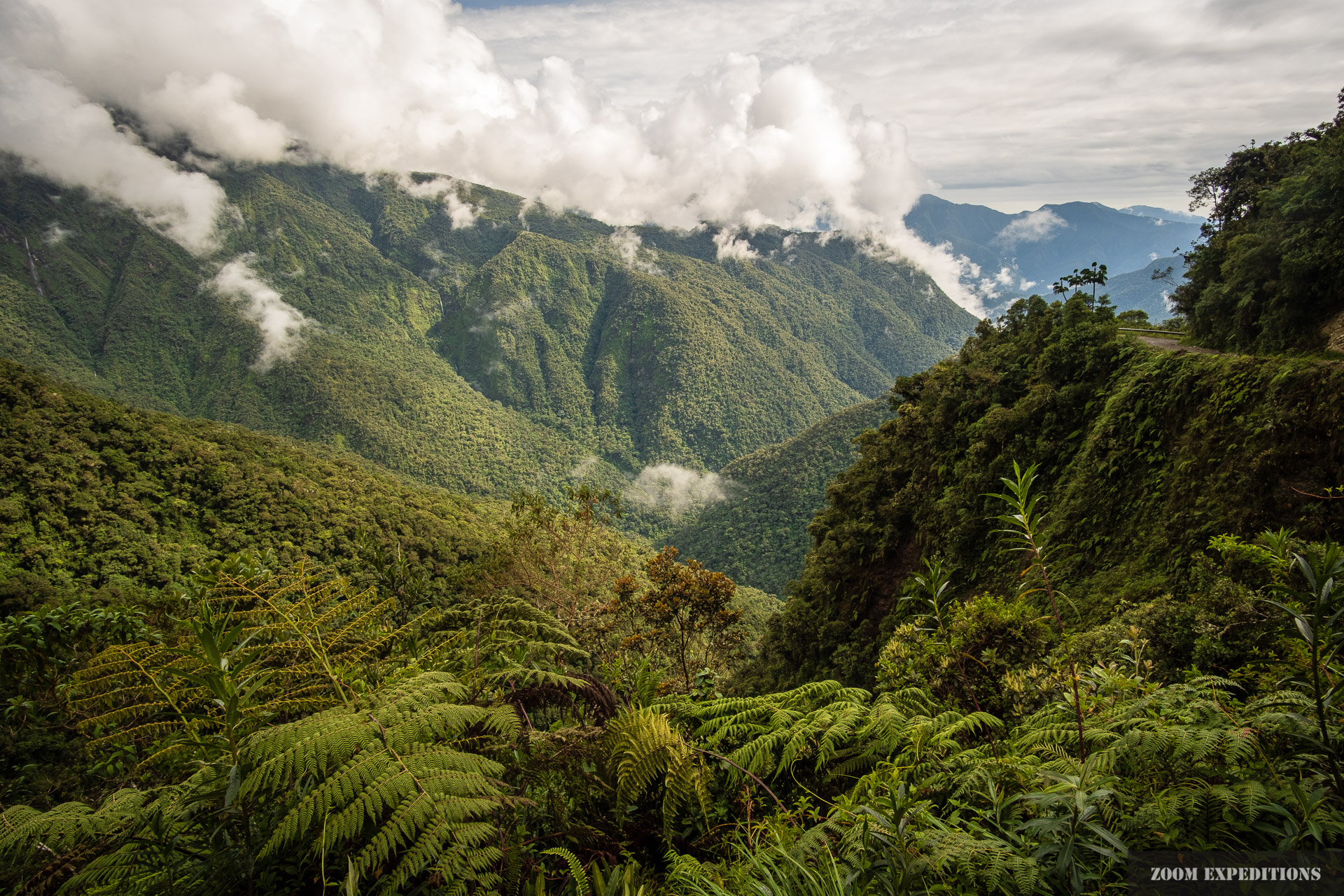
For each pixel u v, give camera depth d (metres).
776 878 1.75
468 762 1.90
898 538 29.48
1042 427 24.81
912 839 1.75
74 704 2.04
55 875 1.82
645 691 3.51
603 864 2.33
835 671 25.69
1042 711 2.86
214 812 1.90
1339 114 23.72
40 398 61.91
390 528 61.81
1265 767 1.75
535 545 15.95
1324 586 1.67
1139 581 16.91
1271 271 20.73
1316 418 14.18
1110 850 1.56
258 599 2.50
